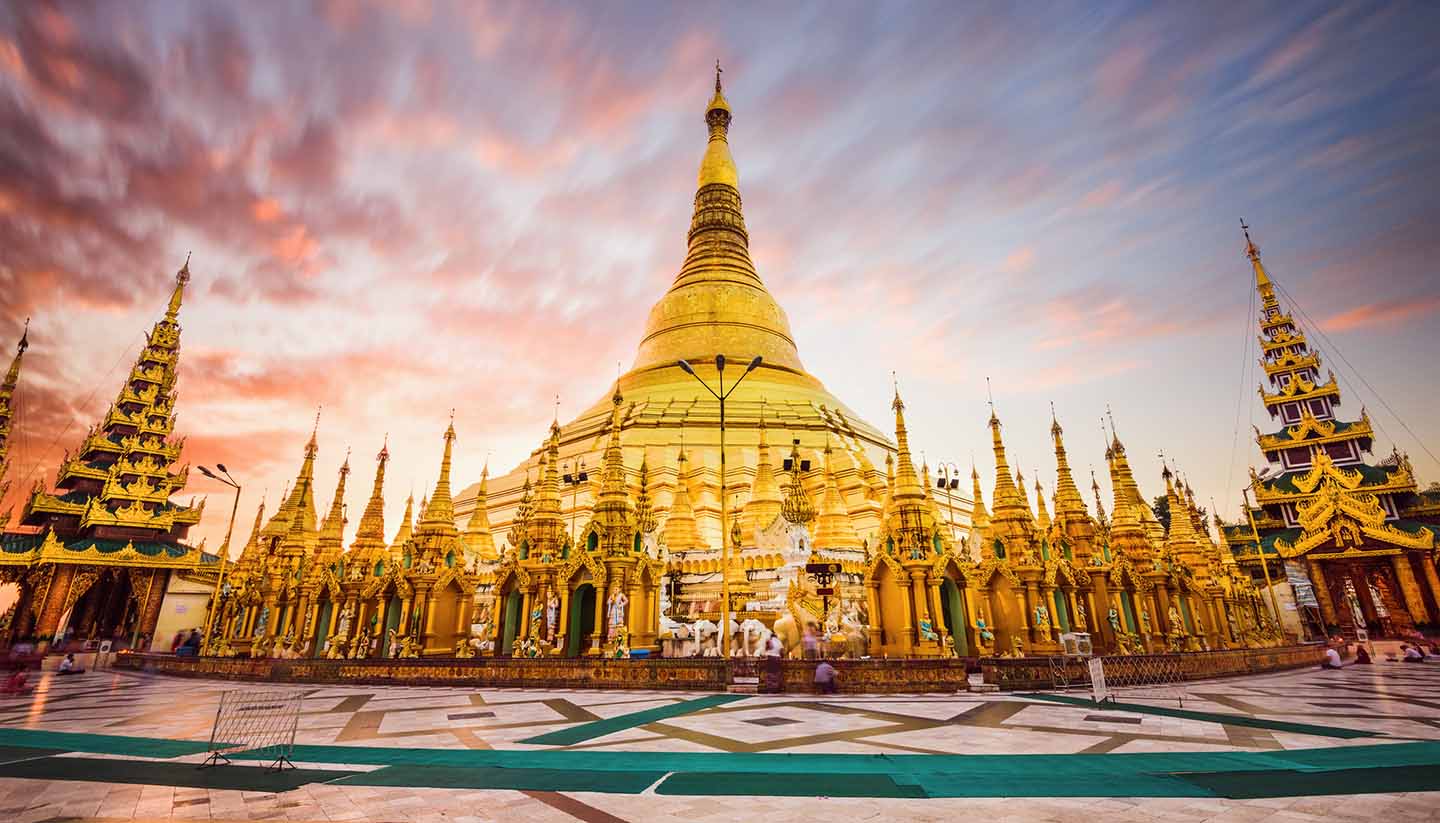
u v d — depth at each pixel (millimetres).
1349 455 72125
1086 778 11047
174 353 73625
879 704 21578
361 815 9344
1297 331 79250
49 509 60844
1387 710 19250
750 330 81438
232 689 28891
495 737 15680
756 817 9062
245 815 9352
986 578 33531
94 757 13695
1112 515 44469
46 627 56469
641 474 42875
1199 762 12211
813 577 38500
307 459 52625
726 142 98875
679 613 42438
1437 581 60000
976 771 11633
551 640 33438
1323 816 8742
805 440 69125
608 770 12016
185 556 63906
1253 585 62062
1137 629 38219
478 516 53531
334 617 41562
